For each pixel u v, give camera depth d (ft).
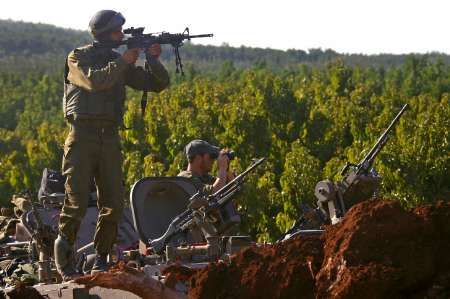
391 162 101.55
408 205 101.60
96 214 45.29
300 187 100.89
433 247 25.45
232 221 38.42
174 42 37.96
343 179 38.78
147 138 133.28
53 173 48.96
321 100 148.25
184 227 37.78
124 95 37.42
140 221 40.14
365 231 25.43
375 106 144.87
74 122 36.42
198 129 127.03
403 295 25.32
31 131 238.27
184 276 29.04
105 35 37.22
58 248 36.40
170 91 164.96
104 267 36.63
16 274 42.01
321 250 26.43
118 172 36.94
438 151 106.22
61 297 30.78
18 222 49.49
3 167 148.36
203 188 40.93
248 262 27.07
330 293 25.31
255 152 125.49
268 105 136.26
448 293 25.34
